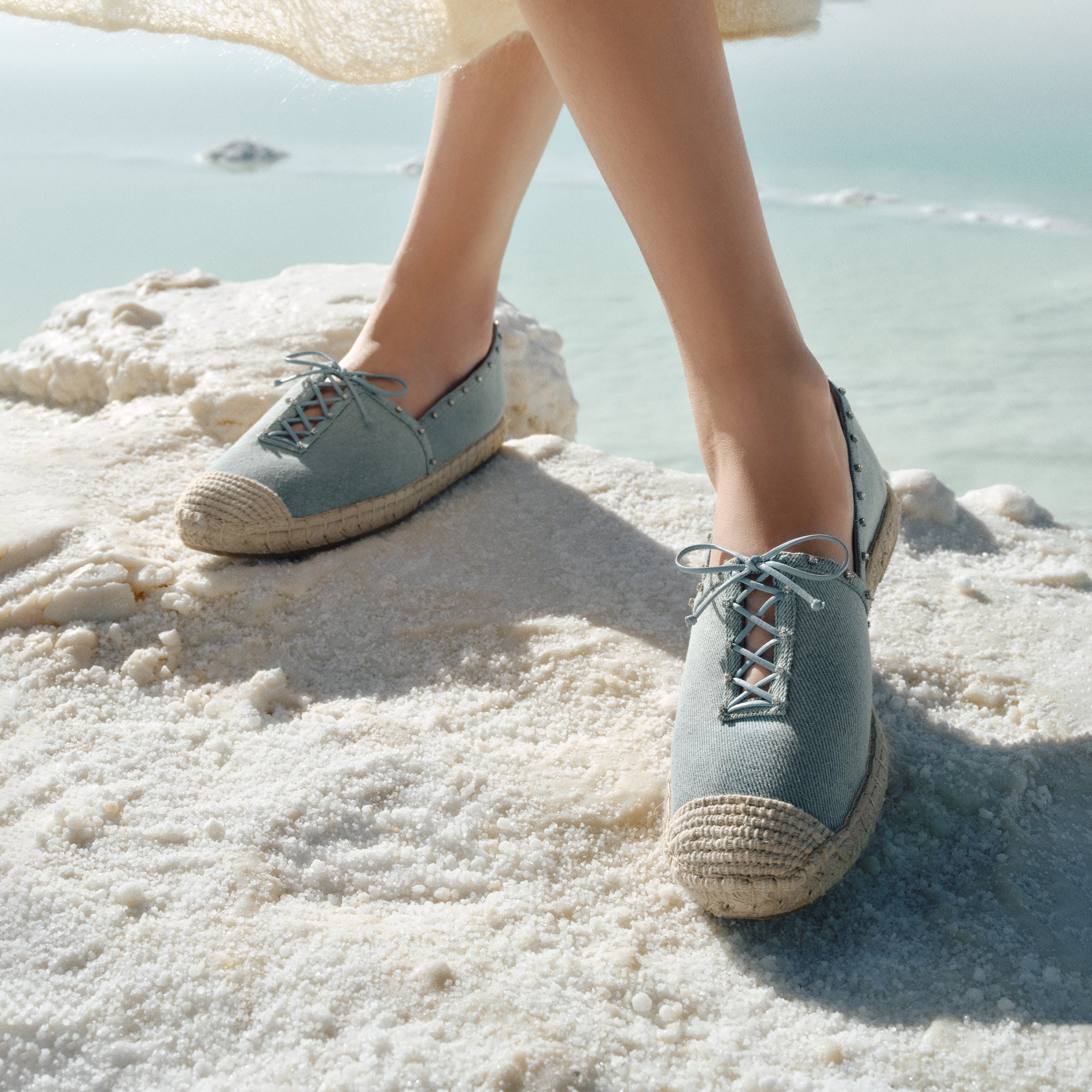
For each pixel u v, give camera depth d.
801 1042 0.68
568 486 1.43
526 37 1.14
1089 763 0.95
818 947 0.77
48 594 1.11
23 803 0.85
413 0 0.91
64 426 1.67
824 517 0.88
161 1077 0.63
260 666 1.08
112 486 1.38
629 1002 0.71
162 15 0.92
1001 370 3.21
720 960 0.76
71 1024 0.66
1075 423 2.81
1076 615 1.18
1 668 1.03
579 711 1.02
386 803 0.88
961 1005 0.70
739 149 0.83
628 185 0.83
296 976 0.70
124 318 1.80
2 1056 0.64
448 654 1.10
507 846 0.84
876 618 1.16
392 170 6.79
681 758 0.83
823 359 3.41
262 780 0.90
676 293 0.86
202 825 0.84
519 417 1.97
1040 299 3.91
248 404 1.54
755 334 0.86
